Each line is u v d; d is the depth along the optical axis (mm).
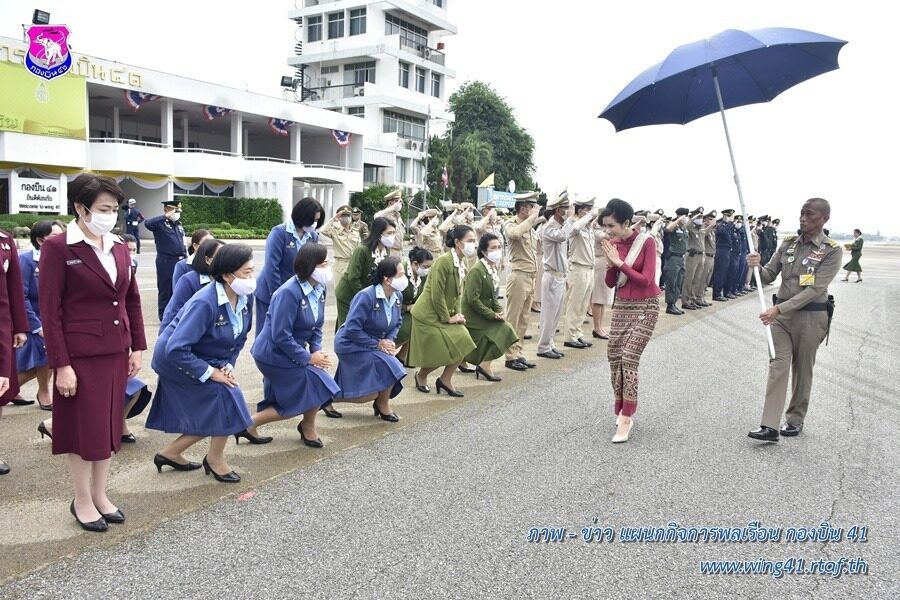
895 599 3242
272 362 5008
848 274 24203
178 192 32969
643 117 6359
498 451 5223
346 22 45906
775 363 5566
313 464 4879
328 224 11078
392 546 3646
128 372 3979
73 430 3684
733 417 6305
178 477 4578
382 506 4156
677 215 13578
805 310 5559
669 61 5555
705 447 5410
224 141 43688
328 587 3227
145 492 4312
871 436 5820
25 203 24938
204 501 4191
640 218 6590
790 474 4844
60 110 26969
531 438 5566
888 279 25406
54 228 5883
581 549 3668
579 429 5844
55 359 3584
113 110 35406
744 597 3234
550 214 8977
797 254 5578
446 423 5961
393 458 5031
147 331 9242
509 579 3344
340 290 7367
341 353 5801
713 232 15188
